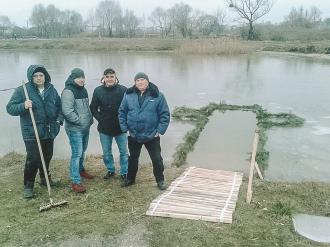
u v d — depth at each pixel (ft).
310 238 16.11
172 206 18.33
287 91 56.54
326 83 64.23
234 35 204.64
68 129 20.31
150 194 20.11
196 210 17.90
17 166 24.93
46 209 18.42
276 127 36.65
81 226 16.94
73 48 159.02
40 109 19.24
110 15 240.94
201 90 57.62
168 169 24.58
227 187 20.74
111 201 19.35
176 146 30.86
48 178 20.89
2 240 16.01
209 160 27.86
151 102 19.67
